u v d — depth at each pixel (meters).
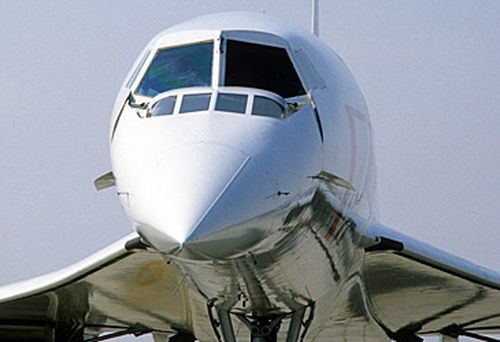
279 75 41.59
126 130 39.59
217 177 35.62
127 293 51.22
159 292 50.34
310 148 39.44
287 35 43.56
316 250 40.78
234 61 41.56
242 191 35.44
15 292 51.69
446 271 48.81
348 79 46.12
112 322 56.53
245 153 36.75
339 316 51.25
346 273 45.44
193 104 39.09
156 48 42.81
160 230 34.59
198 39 42.41
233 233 34.78
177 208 34.78
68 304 53.53
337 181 41.38
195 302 45.03
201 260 35.12
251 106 39.12
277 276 39.38
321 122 41.00
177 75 41.28
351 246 44.53
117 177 38.91
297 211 38.03
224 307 41.94
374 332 54.69
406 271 49.28
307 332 45.69
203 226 34.22
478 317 55.47
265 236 36.22
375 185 48.78
